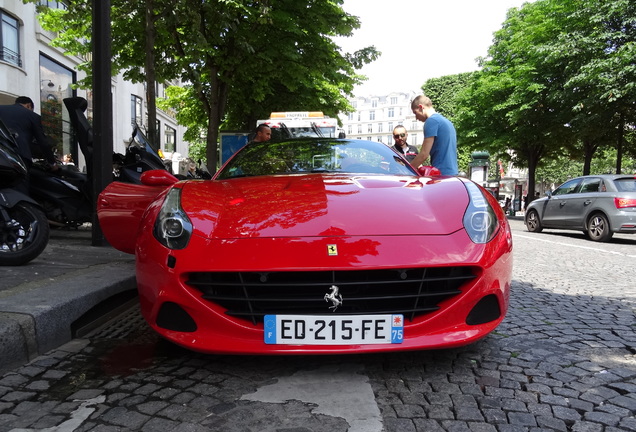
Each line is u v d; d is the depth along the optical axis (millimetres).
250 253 2121
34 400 1965
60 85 18594
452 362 2414
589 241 10094
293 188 2758
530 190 26703
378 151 3812
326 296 2086
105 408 1890
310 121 10766
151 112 7871
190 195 2605
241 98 13508
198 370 2297
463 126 27938
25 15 15594
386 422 1781
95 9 5121
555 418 1819
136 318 3260
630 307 3713
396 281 2102
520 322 3225
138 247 2398
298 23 10930
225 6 8953
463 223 2348
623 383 2160
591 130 19031
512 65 25484
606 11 17812
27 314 2467
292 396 2004
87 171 5996
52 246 5367
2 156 3705
